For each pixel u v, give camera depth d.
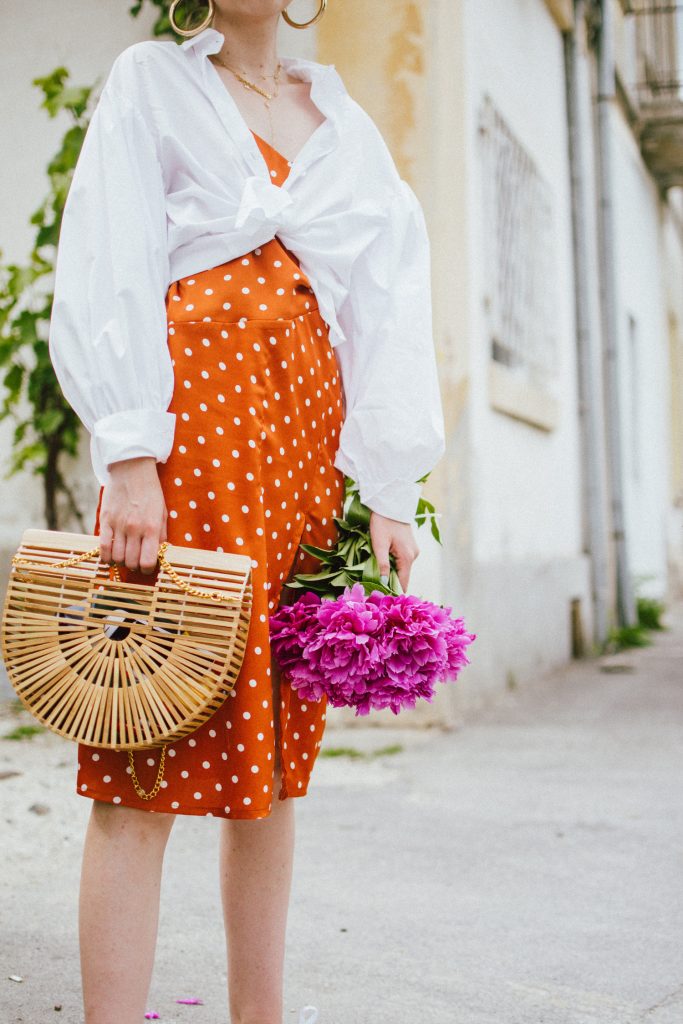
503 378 5.39
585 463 7.48
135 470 1.36
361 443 1.54
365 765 3.81
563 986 1.96
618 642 7.72
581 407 7.45
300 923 2.27
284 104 1.59
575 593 7.02
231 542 1.40
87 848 1.40
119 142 1.43
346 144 1.59
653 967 2.05
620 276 9.23
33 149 4.99
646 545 10.45
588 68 7.96
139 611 1.36
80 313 1.40
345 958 2.08
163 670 1.32
